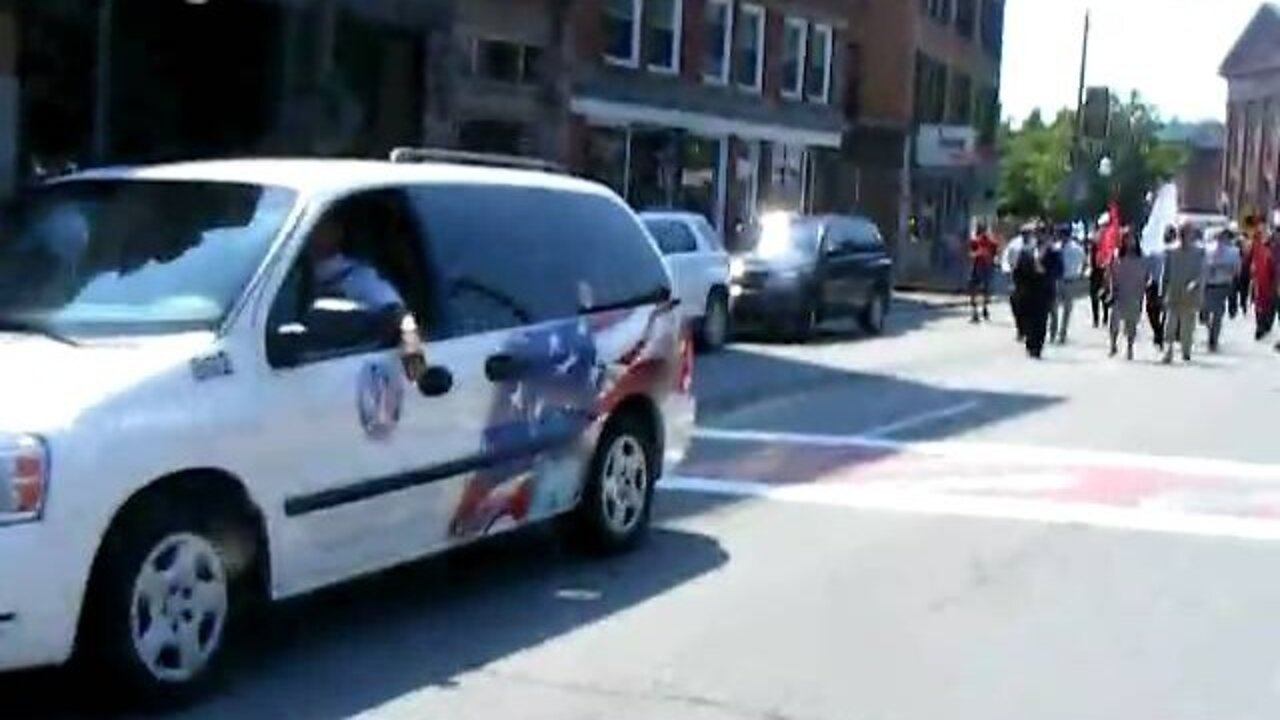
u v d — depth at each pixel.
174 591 6.12
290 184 7.12
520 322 8.15
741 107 36.06
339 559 6.90
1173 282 23.48
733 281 25.23
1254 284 32.28
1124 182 80.06
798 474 11.97
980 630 7.66
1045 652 7.32
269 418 6.42
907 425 14.98
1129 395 18.34
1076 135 60.03
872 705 6.46
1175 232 23.98
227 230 6.84
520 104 26.97
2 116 16.97
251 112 20.56
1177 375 21.22
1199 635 7.70
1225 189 126.50
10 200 7.39
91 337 6.33
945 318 33.81
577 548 8.98
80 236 6.97
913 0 48.53
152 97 19.31
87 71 18.31
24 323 6.44
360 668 6.74
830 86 41.53
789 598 8.16
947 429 14.78
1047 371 21.27
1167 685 6.88
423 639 7.22
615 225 9.27
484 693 6.45
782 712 6.33
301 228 6.88
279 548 6.54
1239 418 16.33
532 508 8.24
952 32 56.56
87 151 18.30
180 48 19.66
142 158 19.16
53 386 5.81
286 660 6.84
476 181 8.16
